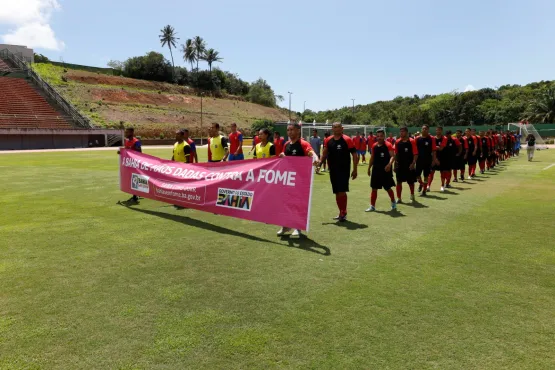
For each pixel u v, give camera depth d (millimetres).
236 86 110438
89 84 68375
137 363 2709
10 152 32031
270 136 7316
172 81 93438
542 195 9812
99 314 3414
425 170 10297
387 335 3072
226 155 8867
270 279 4238
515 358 2764
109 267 4598
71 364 2695
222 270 4516
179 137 8789
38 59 76688
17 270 4477
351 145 6961
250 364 2697
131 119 58125
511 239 5793
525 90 80188
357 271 4488
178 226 6660
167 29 92688
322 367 2662
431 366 2670
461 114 72438
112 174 14883
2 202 8867
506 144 22250
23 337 3027
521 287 4008
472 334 3086
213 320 3312
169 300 3703
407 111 77125
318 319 3332
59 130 40969
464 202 9008
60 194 10047
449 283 4113
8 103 43656
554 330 3145
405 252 5211
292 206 5855
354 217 7516
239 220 7172
